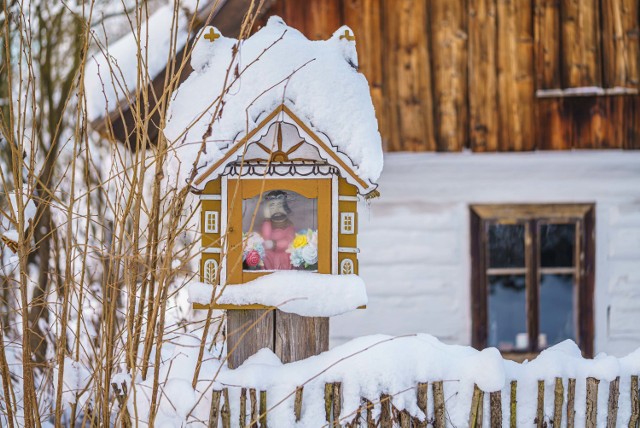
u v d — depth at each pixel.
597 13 7.62
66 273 3.57
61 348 3.58
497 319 7.79
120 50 6.35
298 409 3.61
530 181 7.73
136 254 3.58
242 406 3.58
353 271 3.76
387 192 7.70
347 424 3.59
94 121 6.23
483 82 7.61
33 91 3.56
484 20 7.61
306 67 3.67
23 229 3.54
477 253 7.73
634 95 7.63
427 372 3.66
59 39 10.15
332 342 7.70
